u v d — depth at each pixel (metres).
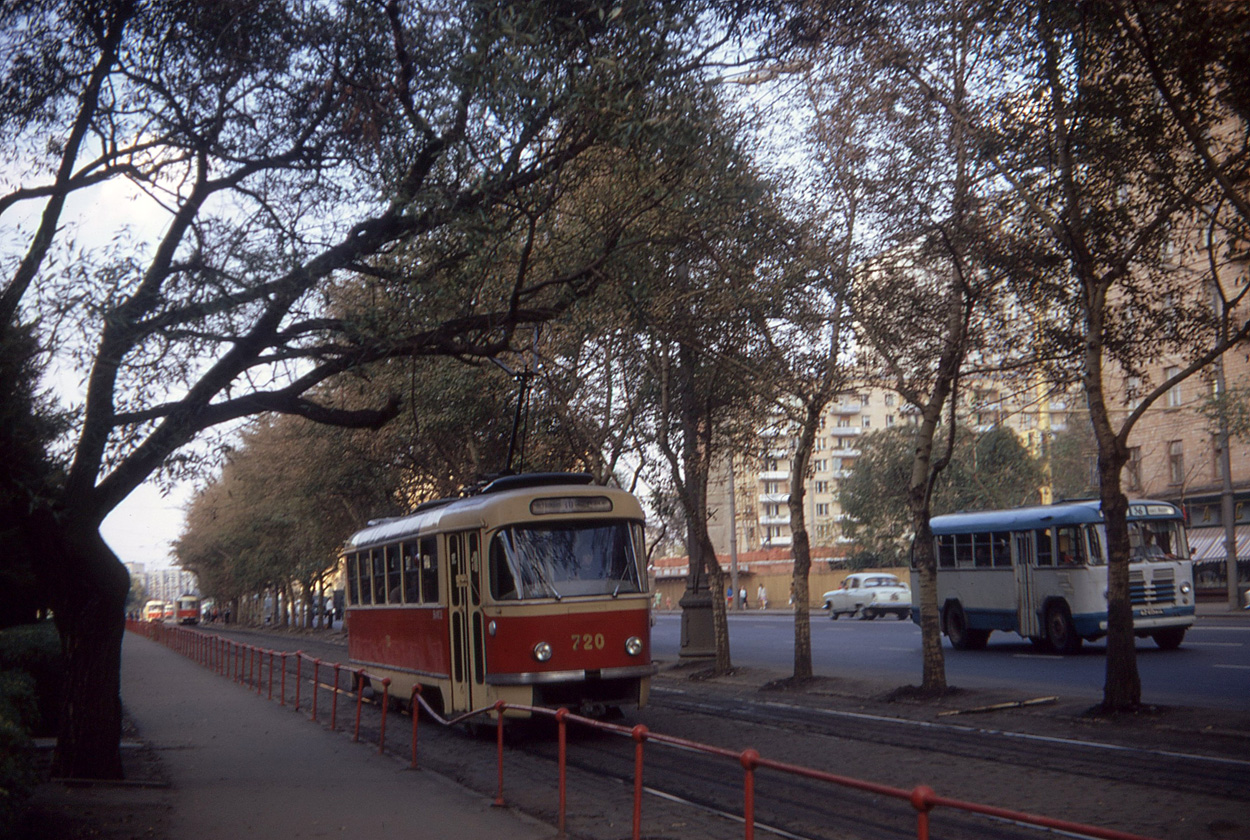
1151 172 14.35
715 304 18.84
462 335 12.90
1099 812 9.34
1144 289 15.90
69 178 11.91
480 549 16.06
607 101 11.91
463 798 11.31
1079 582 24.92
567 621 15.52
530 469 29.70
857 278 17.67
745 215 17.20
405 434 31.48
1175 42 12.22
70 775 12.30
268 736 17.53
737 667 24.75
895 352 18.03
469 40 11.88
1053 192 14.85
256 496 54.47
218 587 98.06
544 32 12.06
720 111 14.12
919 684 19.77
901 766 12.13
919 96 15.66
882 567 67.56
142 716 21.06
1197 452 46.22
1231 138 15.41
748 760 6.05
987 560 28.06
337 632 66.94
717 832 9.41
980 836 8.92
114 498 12.09
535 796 11.59
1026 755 12.28
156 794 11.71
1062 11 13.06
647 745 15.24
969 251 15.80
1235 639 26.42
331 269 12.21
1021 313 16.67
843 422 112.81
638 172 13.05
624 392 23.83
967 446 49.34
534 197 12.57
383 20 12.48
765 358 19.97
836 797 10.83
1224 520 39.56
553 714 9.40
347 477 40.03
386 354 12.24
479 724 16.39
